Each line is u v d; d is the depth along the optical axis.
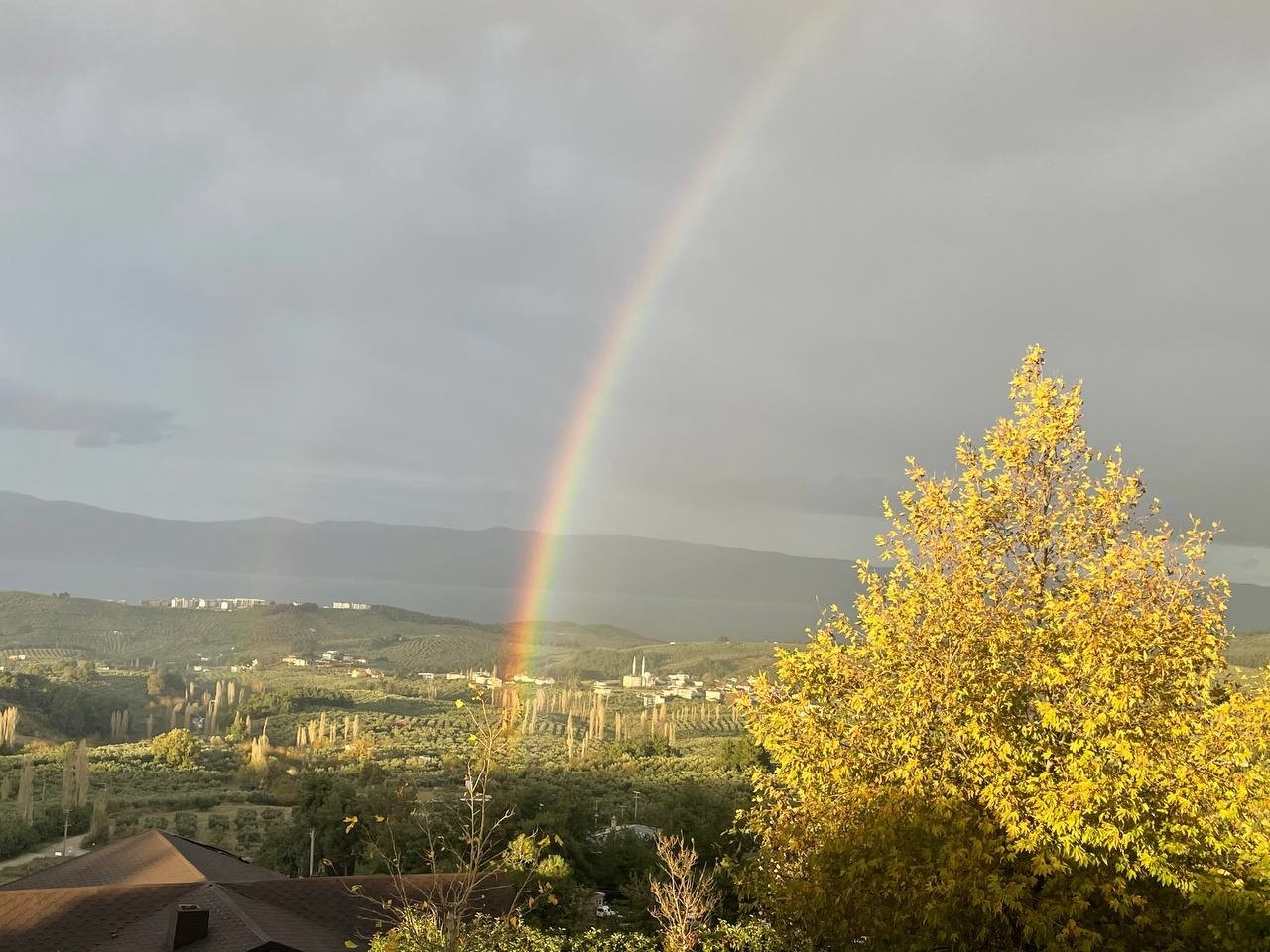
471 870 15.19
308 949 21.62
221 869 27.52
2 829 70.88
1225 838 13.80
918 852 14.23
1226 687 15.27
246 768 108.44
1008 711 15.07
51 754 121.19
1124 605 14.98
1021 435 16.83
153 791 98.50
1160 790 13.86
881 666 16.23
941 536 16.59
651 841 49.66
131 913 23.00
